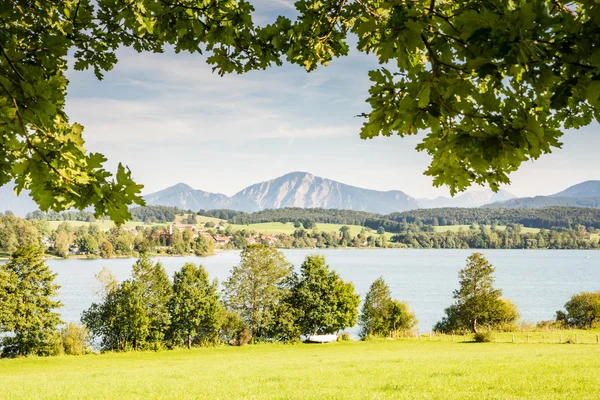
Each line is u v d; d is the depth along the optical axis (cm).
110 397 1642
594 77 200
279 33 431
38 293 4334
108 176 270
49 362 3722
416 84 245
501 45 196
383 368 2238
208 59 451
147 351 4525
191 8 416
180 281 4834
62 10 426
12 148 271
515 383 1525
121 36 464
